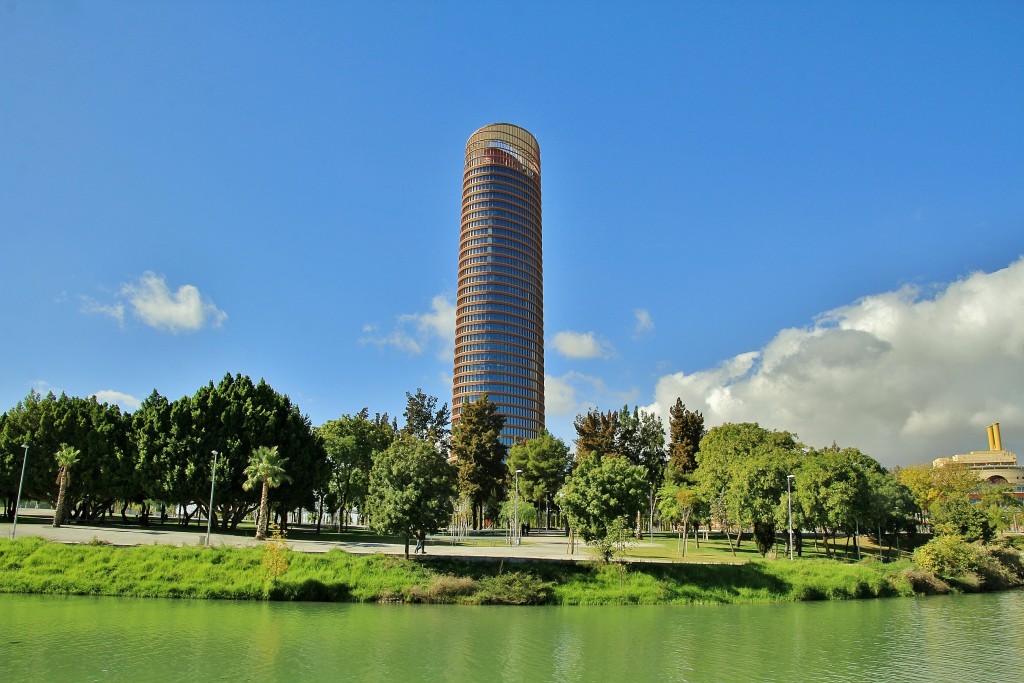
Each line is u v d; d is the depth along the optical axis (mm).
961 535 101938
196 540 73562
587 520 71812
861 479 92062
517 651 43469
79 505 105625
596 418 131000
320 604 57812
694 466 130500
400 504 65375
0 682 33688
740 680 38500
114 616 49469
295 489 93188
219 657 39188
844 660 43719
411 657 40812
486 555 76062
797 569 77312
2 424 100250
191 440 87812
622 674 38875
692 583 69750
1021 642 50312
